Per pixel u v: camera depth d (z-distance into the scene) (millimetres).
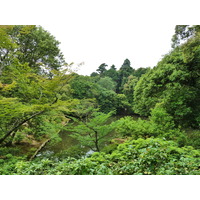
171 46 9383
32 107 5289
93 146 9125
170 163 2920
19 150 7617
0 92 7523
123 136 8859
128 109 29547
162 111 7402
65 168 3211
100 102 26516
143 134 7777
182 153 3424
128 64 44688
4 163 5145
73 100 6316
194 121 8445
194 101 8312
